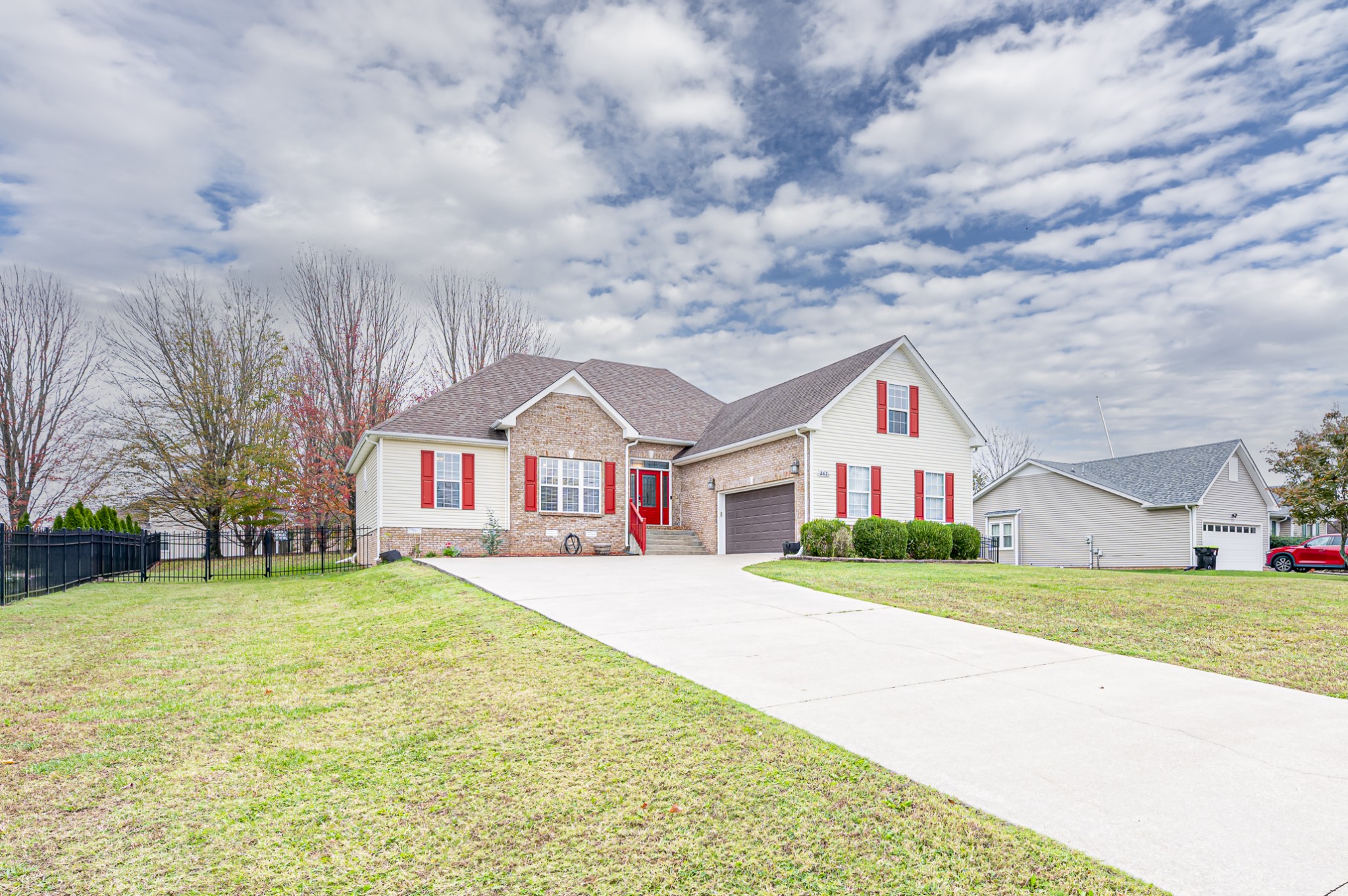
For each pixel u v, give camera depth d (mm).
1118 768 4379
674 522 26578
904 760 4512
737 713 5426
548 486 23016
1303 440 27109
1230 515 28719
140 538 21281
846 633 8508
